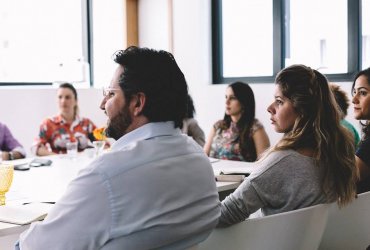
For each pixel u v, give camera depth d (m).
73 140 4.34
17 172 2.88
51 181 2.55
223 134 3.92
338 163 1.68
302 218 1.57
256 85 5.14
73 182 1.24
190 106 4.05
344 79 4.66
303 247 1.61
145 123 1.34
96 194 1.20
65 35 5.75
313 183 1.64
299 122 1.71
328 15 4.77
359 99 2.48
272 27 5.22
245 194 1.63
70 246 1.22
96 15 5.95
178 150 1.33
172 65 1.35
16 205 1.93
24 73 5.43
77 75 5.72
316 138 1.67
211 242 1.59
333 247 1.90
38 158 3.41
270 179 1.65
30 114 5.29
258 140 3.71
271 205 1.68
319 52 4.87
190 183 1.32
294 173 1.65
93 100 5.73
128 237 1.22
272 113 1.78
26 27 5.42
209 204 1.38
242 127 3.78
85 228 1.21
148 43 6.11
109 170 1.21
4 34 5.27
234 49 5.62
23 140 5.26
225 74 5.74
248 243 1.55
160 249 1.29
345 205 1.77
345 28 4.64
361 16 4.57
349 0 4.59
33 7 5.46
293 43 5.10
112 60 1.39
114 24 6.06
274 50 5.21
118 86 1.33
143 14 6.11
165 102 1.32
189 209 1.32
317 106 1.69
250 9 5.43
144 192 1.22
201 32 5.70
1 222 1.68
